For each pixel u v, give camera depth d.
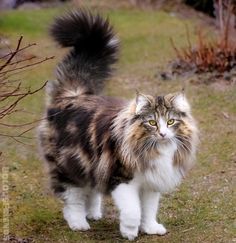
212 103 9.59
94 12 7.17
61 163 6.10
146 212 5.92
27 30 14.70
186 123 5.52
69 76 6.52
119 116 5.58
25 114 9.59
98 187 5.85
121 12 16.77
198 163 7.73
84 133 5.88
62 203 6.68
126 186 5.58
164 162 5.49
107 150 5.61
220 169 7.54
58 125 6.17
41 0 17.91
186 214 6.42
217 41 11.63
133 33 14.29
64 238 5.92
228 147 8.12
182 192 6.97
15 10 16.98
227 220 6.18
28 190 7.12
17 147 8.41
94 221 6.42
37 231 6.08
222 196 6.79
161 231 5.91
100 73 6.70
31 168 7.82
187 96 9.95
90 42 6.70
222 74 10.45
